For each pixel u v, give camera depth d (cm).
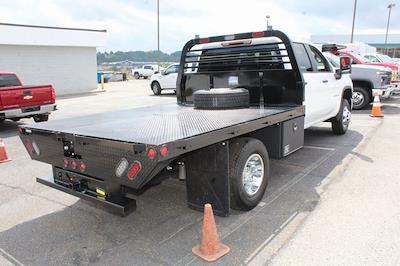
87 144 325
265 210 416
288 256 318
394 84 1252
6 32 1998
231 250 330
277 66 539
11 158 696
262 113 441
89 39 2422
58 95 2184
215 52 607
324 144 731
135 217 412
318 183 503
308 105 590
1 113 922
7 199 480
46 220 412
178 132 325
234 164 385
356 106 1188
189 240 354
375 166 572
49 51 2247
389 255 314
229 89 518
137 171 291
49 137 369
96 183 359
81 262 322
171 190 496
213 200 374
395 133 819
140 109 553
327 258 313
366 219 385
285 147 472
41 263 323
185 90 635
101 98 1897
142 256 328
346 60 720
